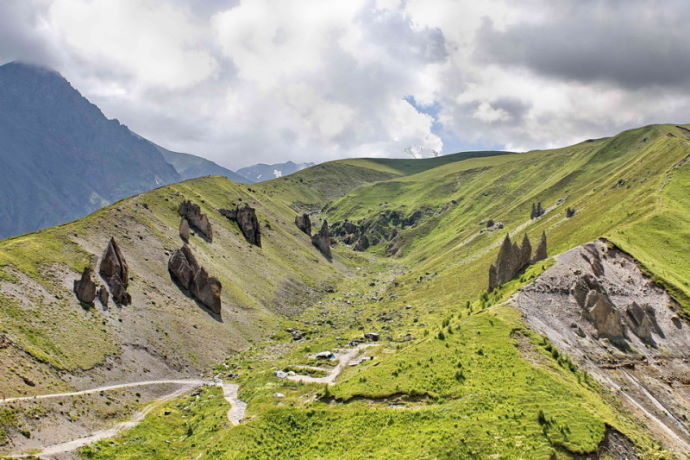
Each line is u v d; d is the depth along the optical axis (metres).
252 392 94.06
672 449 63.19
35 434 67.06
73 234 135.25
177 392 103.88
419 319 161.38
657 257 122.69
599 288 101.56
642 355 89.75
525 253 123.12
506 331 81.88
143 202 187.75
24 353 83.06
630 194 181.00
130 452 70.62
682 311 101.94
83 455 66.50
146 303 129.00
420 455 50.50
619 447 54.78
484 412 58.12
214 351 131.50
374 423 61.56
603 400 68.94
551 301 97.06
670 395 80.88
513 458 48.62
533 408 58.47
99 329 105.81
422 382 68.88
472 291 177.50
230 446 62.00
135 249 151.00
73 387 84.69
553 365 73.75
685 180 168.75
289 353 134.62
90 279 112.81
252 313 168.25
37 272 108.62
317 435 62.25
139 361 106.88
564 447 51.44
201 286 152.38
